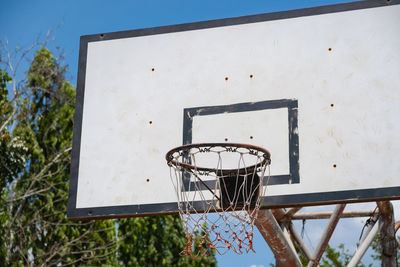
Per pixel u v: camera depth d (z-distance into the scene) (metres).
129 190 4.00
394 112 3.88
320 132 3.91
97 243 8.71
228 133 4.02
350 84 3.99
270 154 3.91
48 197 8.66
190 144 3.80
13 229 8.48
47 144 9.36
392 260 5.30
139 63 4.32
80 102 4.28
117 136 4.15
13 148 7.35
